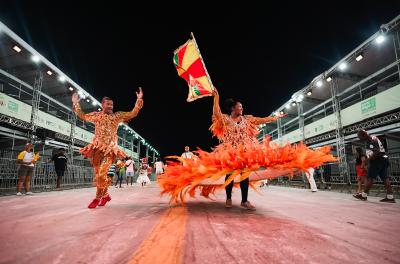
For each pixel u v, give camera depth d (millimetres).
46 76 14422
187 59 3939
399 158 8133
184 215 3219
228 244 1853
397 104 9781
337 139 13047
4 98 10992
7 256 1569
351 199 6527
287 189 12023
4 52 12008
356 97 15547
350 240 2025
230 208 3982
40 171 10469
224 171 3281
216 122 3926
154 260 1497
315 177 12836
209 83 3828
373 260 1548
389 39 10102
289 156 3361
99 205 4289
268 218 3055
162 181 3820
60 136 15672
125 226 2496
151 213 3410
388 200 5855
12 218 3010
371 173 6172
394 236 2184
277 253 1649
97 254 1610
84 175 14523
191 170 3549
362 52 10641
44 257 1551
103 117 4234
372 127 11367
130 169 17000
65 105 18656
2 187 8750
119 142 29219
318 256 1603
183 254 1610
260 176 3957
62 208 4051
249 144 3703
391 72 12484
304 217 3201
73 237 2053
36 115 13008
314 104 18172
